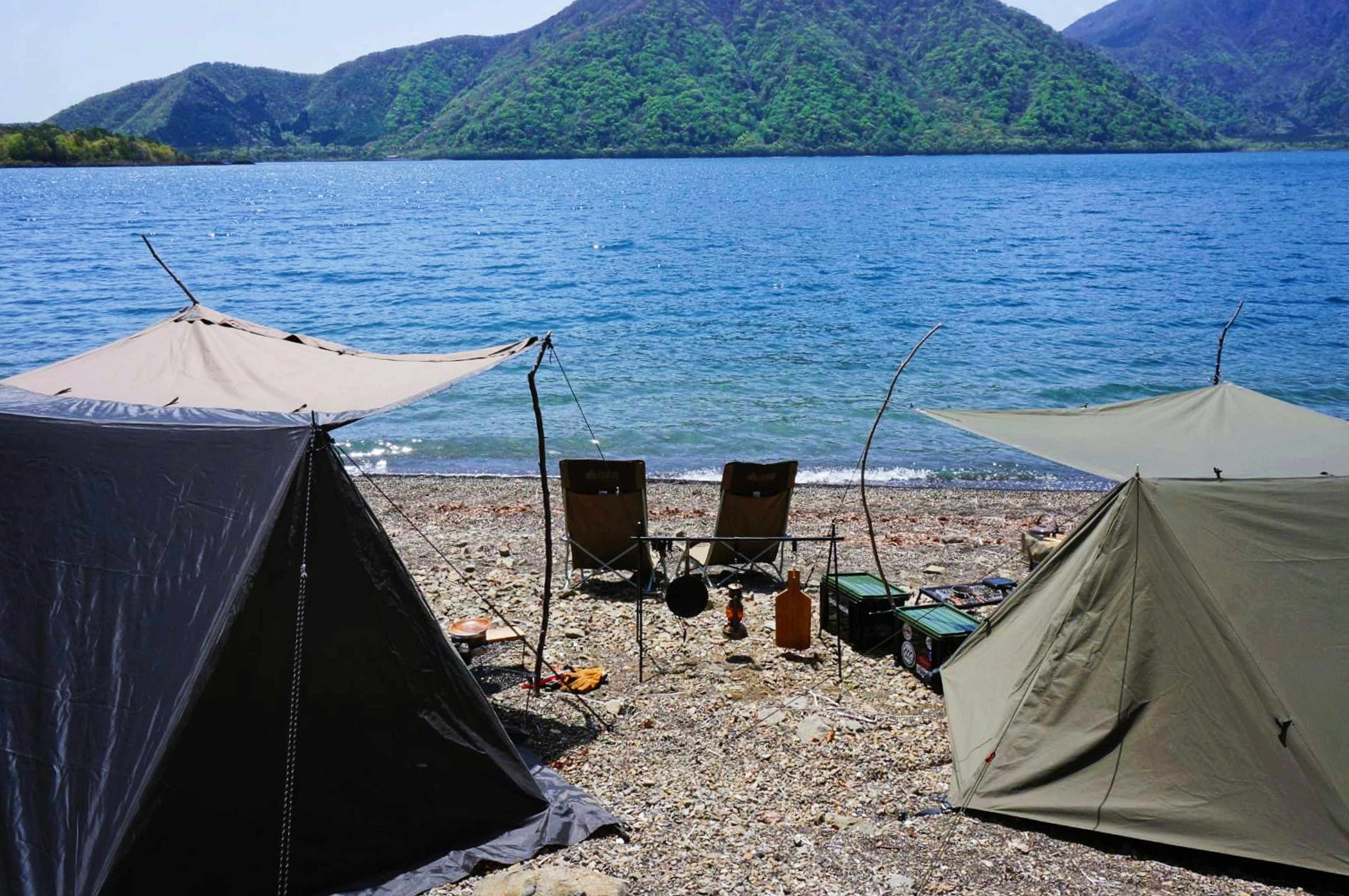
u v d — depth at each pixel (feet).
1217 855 17.89
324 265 159.53
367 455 56.85
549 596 24.66
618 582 33.76
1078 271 139.03
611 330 95.50
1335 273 136.26
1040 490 48.91
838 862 17.54
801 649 27.58
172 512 17.66
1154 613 19.39
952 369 76.07
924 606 27.07
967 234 197.47
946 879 17.06
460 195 389.39
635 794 19.93
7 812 14.84
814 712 23.57
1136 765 18.88
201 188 492.54
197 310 30.22
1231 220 229.86
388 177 615.57
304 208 329.52
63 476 17.84
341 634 17.92
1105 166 595.88
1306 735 18.01
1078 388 69.82
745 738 22.30
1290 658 18.54
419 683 18.54
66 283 138.72
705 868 17.31
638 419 63.05
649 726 22.88
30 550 17.01
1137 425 26.66
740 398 67.97
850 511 44.39
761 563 33.83
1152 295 116.78
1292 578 19.15
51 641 16.25
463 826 18.38
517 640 28.27
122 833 14.94
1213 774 18.34
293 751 17.02
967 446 57.26
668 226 222.89
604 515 32.32
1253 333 92.22
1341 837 17.33
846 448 56.95
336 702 17.75
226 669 16.49
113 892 14.75
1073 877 17.22
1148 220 229.25
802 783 20.35
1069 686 19.80
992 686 21.66
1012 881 17.07
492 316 105.40
